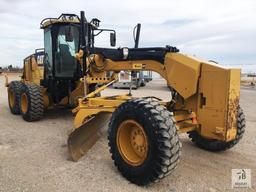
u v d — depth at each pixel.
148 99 4.09
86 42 7.31
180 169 4.50
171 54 4.71
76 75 7.58
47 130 6.86
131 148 4.19
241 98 15.54
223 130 4.25
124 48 5.30
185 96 4.55
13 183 3.94
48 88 8.09
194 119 4.52
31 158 4.92
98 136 5.62
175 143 3.68
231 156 5.14
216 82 4.28
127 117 4.07
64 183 3.97
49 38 7.98
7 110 9.77
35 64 8.88
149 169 3.75
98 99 5.58
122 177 4.18
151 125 3.72
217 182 4.07
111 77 6.72
